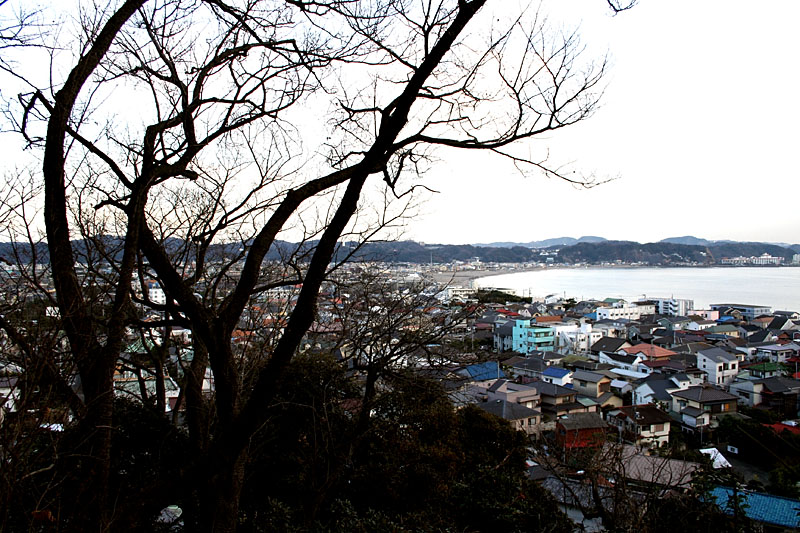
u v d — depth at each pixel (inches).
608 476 240.4
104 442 96.2
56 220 99.5
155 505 104.0
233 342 255.1
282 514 203.8
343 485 282.2
